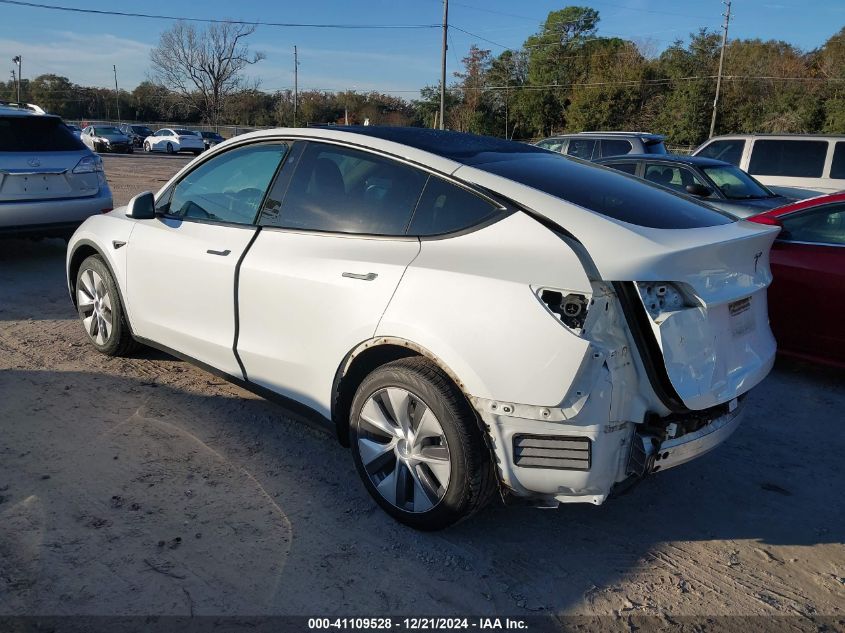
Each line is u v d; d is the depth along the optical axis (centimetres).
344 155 349
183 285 408
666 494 359
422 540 305
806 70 5184
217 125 6481
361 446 320
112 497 325
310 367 338
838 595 283
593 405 259
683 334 268
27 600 255
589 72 5825
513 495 282
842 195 523
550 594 276
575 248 266
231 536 301
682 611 269
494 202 294
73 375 470
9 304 648
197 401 439
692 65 5172
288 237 354
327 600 265
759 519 338
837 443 425
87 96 9862
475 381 272
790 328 536
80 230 506
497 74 6488
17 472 343
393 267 303
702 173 898
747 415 465
